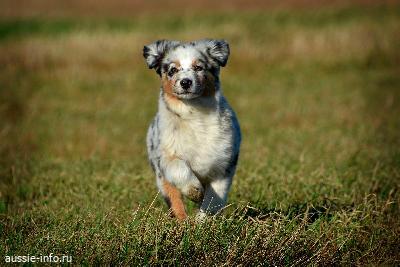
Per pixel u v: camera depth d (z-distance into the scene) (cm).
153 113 2077
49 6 5162
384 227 902
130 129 1827
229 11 4459
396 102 2088
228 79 2614
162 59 946
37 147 1584
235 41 3134
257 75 2692
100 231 809
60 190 1153
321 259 779
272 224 840
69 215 952
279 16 4100
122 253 745
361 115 1892
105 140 1645
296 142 1555
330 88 2408
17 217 950
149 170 1270
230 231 795
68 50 2998
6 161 1409
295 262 760
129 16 4459
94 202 1040
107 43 3062
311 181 1121
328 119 1869
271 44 3048
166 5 4991
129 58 2939
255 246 756
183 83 862
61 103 2236
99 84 2583
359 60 2850
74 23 4172
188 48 923
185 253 745
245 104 2134
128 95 2392
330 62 2828
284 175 1180
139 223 800
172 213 877
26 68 2833
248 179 1159
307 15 4088
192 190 883
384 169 1212
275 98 2233
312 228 854
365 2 4525
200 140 886
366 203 957
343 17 3919
